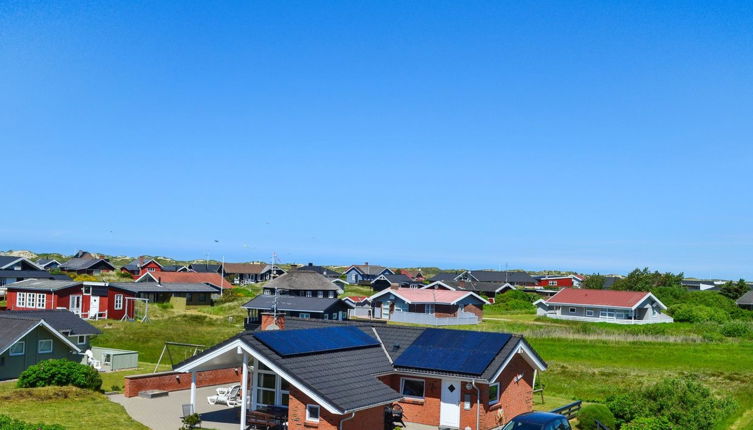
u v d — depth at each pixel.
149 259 129.12
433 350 24.69
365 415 20.45
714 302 80.25
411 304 69.06
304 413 19.80
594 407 24.20
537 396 31.77
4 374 32.22
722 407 27.19
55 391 26.81
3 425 18.48
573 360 43.78
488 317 75.06
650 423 22.62
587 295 74.12
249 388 24.69
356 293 100.88
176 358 44.50
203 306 78.19
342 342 23.84
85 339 39.22
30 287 62.75
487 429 23.50
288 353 20.59
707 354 46.03
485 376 22.44
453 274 120.94
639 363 42.94
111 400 27.05
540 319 70.69
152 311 68.31
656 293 86.56
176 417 24.00
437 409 23.64
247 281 129.50
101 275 103.50
